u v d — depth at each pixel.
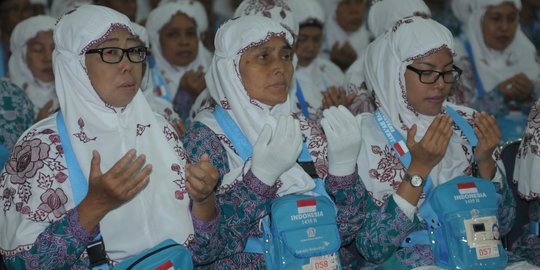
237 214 2.86
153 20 5.37
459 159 3.30
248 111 3.04
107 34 2.69
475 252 3.01
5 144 3.88
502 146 3.49
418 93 3.20
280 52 3.05
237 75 3.03
